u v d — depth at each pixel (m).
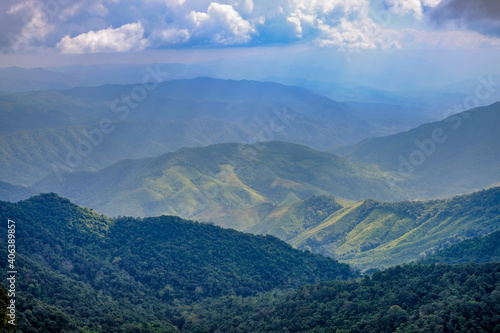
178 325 166.12
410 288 144.62
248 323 158.00
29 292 144.50
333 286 165.38
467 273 140.75
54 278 160.62
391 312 132.50
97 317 147.62
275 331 146.38
